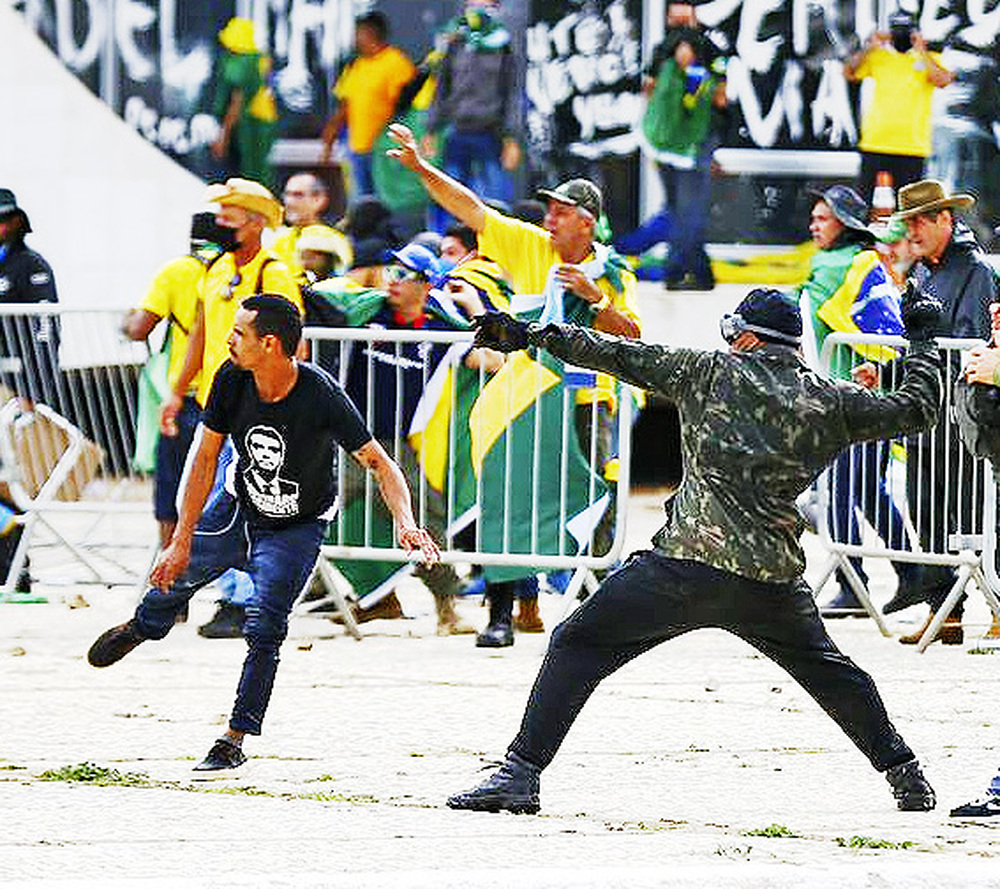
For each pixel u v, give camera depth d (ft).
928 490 117.70
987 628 124.77
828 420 78.89
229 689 103.65
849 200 123.24
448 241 136.26
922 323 80.69
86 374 129.29
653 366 79.51
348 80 158.71
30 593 132.26
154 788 83.30
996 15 164.04
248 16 157.89
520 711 98.73
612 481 118.21
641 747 91.71
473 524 118.11
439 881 68.85
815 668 80.48
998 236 162.81
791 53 163.02
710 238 163.12
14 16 156.76
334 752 89.97
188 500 89.51
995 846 75.77
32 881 68.85
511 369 117.39
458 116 160.04
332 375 119.14
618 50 162.30
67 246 157.69
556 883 69.00
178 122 157.99
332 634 120.88
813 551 157.28
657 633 79.71
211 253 121.80
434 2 160.15
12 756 88.63
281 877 69.05
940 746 92.32
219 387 88.07
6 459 128.88
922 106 163.22
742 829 77.92
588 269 115.44
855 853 74.54
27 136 157.17
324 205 154.40
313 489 87.76
